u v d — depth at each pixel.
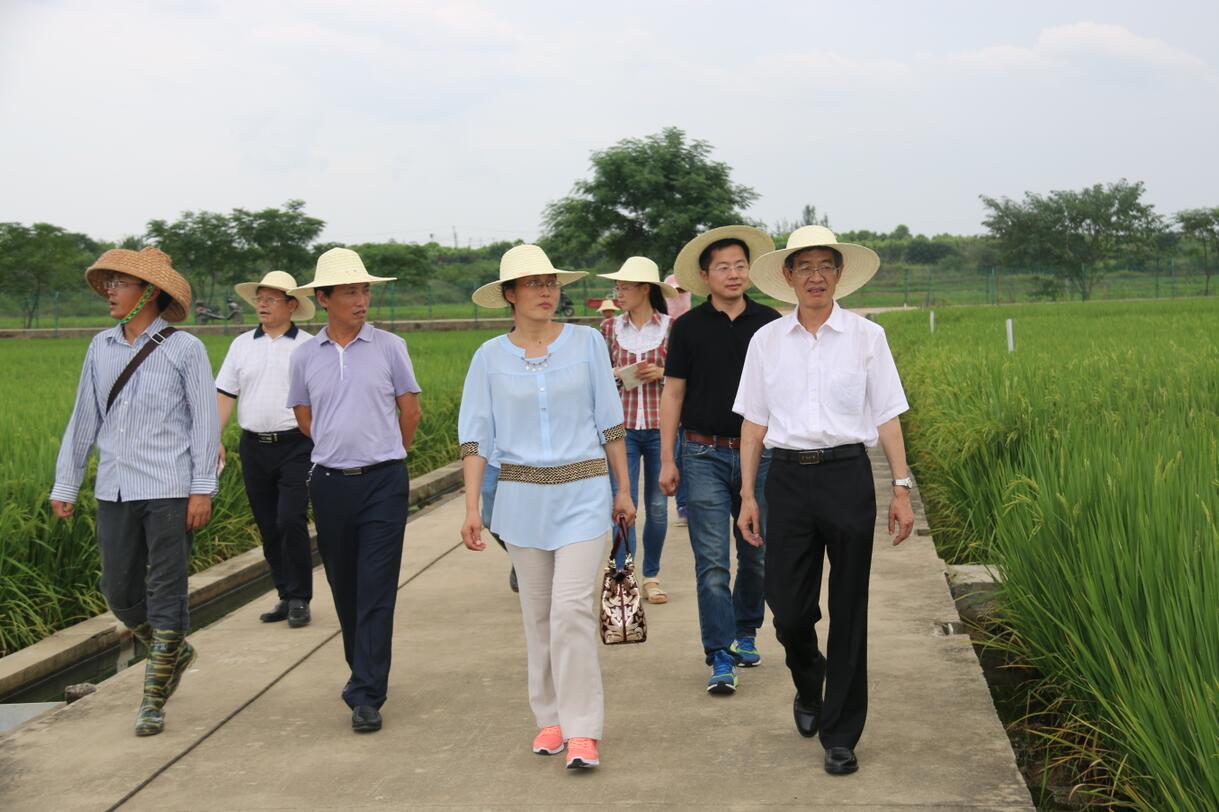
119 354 4.70
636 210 58.06
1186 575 3.81
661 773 4.05
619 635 4.28
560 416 4.24
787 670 5.25
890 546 7.62
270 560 6.48
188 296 4.84
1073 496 5.22
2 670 5.84
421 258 69.06
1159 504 4.49
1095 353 12.01
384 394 4.93
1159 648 3.68
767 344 4.15
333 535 4.85
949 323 29.67
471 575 7.48
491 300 5.00
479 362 4.38
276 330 6.41
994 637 5.57
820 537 4.05
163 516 4.66
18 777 4.21
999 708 5.06
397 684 5.22
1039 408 8.21
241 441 6.41
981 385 9.52
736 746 4.28
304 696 5.08
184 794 4.01
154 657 4.68
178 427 4.71
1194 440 5.73
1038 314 34.38
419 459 12.66
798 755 4.16
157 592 4.70
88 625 6.62
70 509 4.81
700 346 5.01
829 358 4.00
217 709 4.92
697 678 5.14
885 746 4.21
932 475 9.71
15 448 8.41
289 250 62.28
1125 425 7.11
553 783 3.99
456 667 5.45
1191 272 78.50
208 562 8.28
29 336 50.44
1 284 56.75
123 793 4.03
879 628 5.76
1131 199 74.00
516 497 4.23
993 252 89.69
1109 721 4.07
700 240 5.07
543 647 4.30
